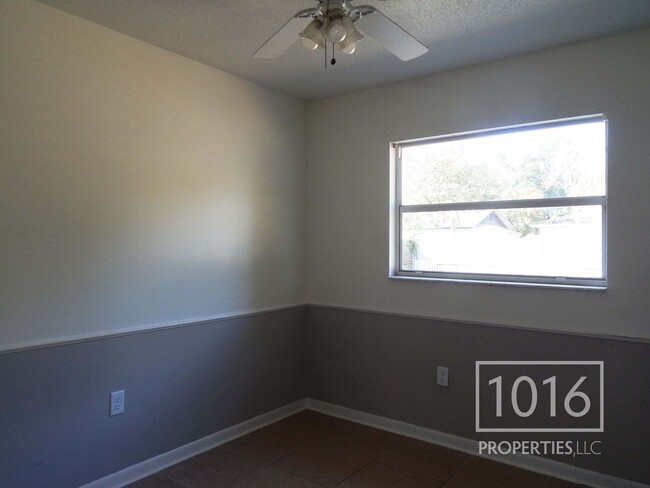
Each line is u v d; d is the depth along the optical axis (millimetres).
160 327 2648
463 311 2928
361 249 3377
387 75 3068
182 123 2773
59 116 2232
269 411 3334
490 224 2912
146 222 2596
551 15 2246
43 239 2182
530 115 2705
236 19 2309
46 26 2186
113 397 2436
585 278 2602
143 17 2295
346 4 1764
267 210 3338
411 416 3104
